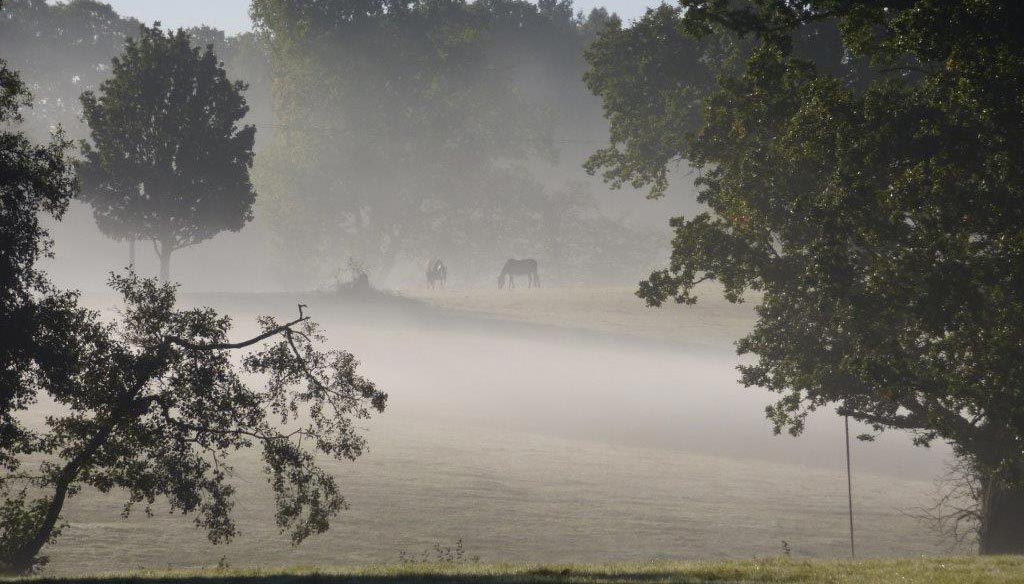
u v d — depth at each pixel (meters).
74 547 51.16
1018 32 38.25
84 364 42.34
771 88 49.25
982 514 53.41
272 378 49.88
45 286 40.59
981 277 41.06
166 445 43.62
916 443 52.91
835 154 45.03
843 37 44.94
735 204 52.19
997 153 40.72
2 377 39.62
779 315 54.16
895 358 45.41
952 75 42.12
